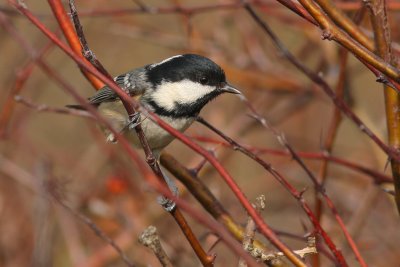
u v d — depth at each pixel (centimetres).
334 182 1171
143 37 1132
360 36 528
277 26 1275
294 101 1215
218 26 1180
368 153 1223
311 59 1322
